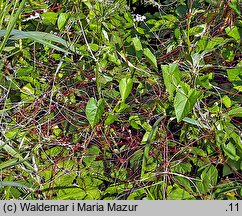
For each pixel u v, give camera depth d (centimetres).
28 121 198
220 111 187
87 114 178
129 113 201
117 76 202
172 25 230
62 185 183
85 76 212
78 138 198
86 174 188
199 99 187
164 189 175
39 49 229
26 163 184
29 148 194
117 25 229
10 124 200
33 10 234
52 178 185
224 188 176
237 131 186
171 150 192
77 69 212
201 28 210
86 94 212
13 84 209
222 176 191
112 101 203
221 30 215
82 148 197
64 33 224
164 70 178
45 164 191
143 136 192
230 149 178
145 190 180
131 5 268
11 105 208
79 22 213
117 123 205
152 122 202
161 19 248
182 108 171
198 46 206
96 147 195
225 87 207
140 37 239
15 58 218
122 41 220
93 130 193
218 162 185
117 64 205
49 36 192
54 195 182
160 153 189
